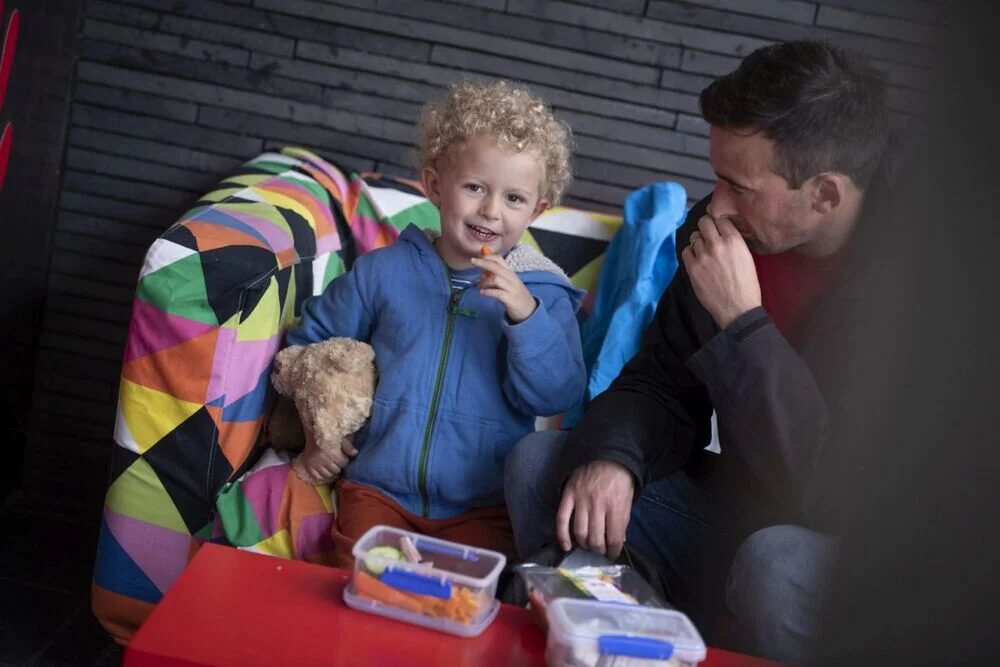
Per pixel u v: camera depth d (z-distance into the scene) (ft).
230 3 7.06
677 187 6.63
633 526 5.07
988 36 1.45
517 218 5.34
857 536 1.71
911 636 1.66
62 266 7.30
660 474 4.84
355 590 3.59
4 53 5.73
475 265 5.11
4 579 6.10
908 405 1.59
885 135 4.26
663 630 3.39
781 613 3.97
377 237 6.70
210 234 5.20
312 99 7.20
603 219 6.98
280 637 3.33
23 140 6.34
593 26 7.11
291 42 7.12
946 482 1.56
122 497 5.19
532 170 5.28
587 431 4.63
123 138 7.19
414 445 5.32
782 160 4.21
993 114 1.45
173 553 5.26
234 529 5.21
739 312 4.36
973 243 1.49
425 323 5.47
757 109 4.17
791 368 4.27
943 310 1.54
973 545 1.57
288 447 5.69
